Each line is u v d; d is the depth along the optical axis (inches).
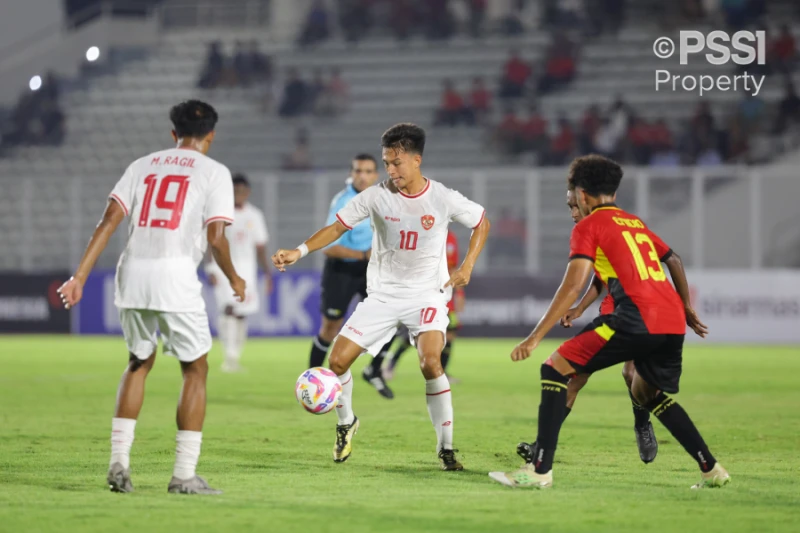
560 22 4377.5
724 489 848.9
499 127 3796.8
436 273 999.6
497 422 1336.1
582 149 3590.1
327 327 1551.4
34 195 3885.3
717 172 3021.7
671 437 1188.5
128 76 4503.0
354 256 1510.8
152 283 816.3
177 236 827.4
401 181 959.0
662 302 828.0
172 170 837.8
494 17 4530.0
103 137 4247.0
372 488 853.2
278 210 3326.8
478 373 2133.4
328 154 4005.9
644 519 726.5
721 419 1378.0
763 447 1123.9
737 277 3021.7
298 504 776.3
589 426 1283.2
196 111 858.1
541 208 3206.2
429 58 4375.0
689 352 2721.5
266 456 1040.8
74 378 1998.0
